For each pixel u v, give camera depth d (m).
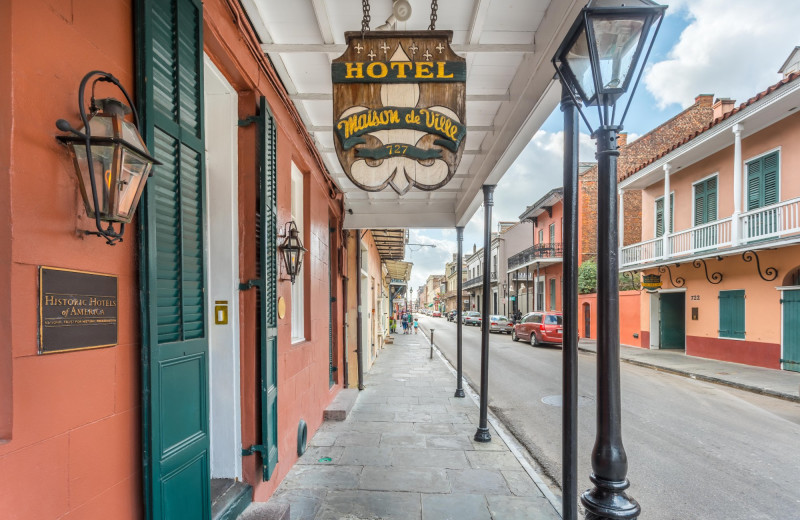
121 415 1.69
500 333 25.84
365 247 10.38
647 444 5.43
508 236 35.94
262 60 3.21
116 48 1.71
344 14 3.12
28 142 1.28
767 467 4.68
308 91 4.24
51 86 1.38
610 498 1.86
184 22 2.21
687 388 9.05
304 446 4.64
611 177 1.99
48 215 1.35
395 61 2.66
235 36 2.84
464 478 4.04
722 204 12.52
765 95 9.88
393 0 2.96
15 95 1.25
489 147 5.08
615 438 1.91
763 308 11.07
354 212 8.23
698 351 13.40
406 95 2.68
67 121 1.43
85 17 1.54
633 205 22.00
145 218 1.79
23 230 1.26
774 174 10.74
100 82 1.61
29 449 1.28
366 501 3.55
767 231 10.59
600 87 1.95
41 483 1.32
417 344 19.31
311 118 4.81
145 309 1.79
